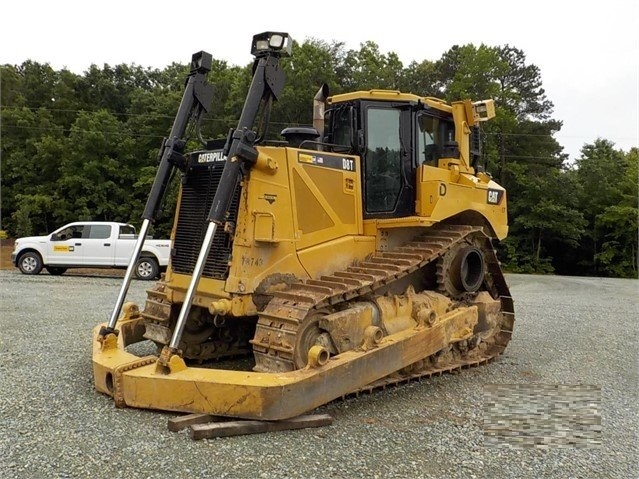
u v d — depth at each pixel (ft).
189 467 12.00
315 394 14.96
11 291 42.32
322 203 19.20
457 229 23.11
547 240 125.70
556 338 29.48
